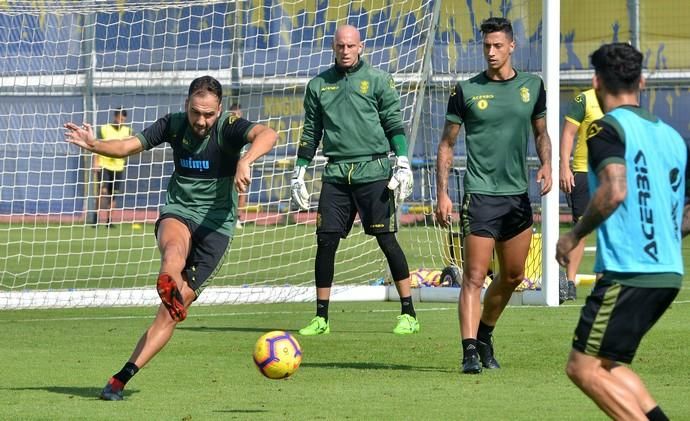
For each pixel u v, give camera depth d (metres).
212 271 24.61
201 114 24.11
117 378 23.73
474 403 22.92
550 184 27.55
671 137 17.50
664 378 25.94
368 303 45.38
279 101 66.56
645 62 88.38
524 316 38.09
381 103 34.66
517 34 54.28
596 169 16.89
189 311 42.72
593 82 18.05
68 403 23.23
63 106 75.00
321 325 35.00
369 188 34.66
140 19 73.19
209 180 24.72
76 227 80.19
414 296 45.41
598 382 17.14
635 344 17.14
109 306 44.75
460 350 31.25
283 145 62.31
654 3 87.00
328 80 34.94
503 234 27.20
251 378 26.59
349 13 60.62
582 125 40.53
